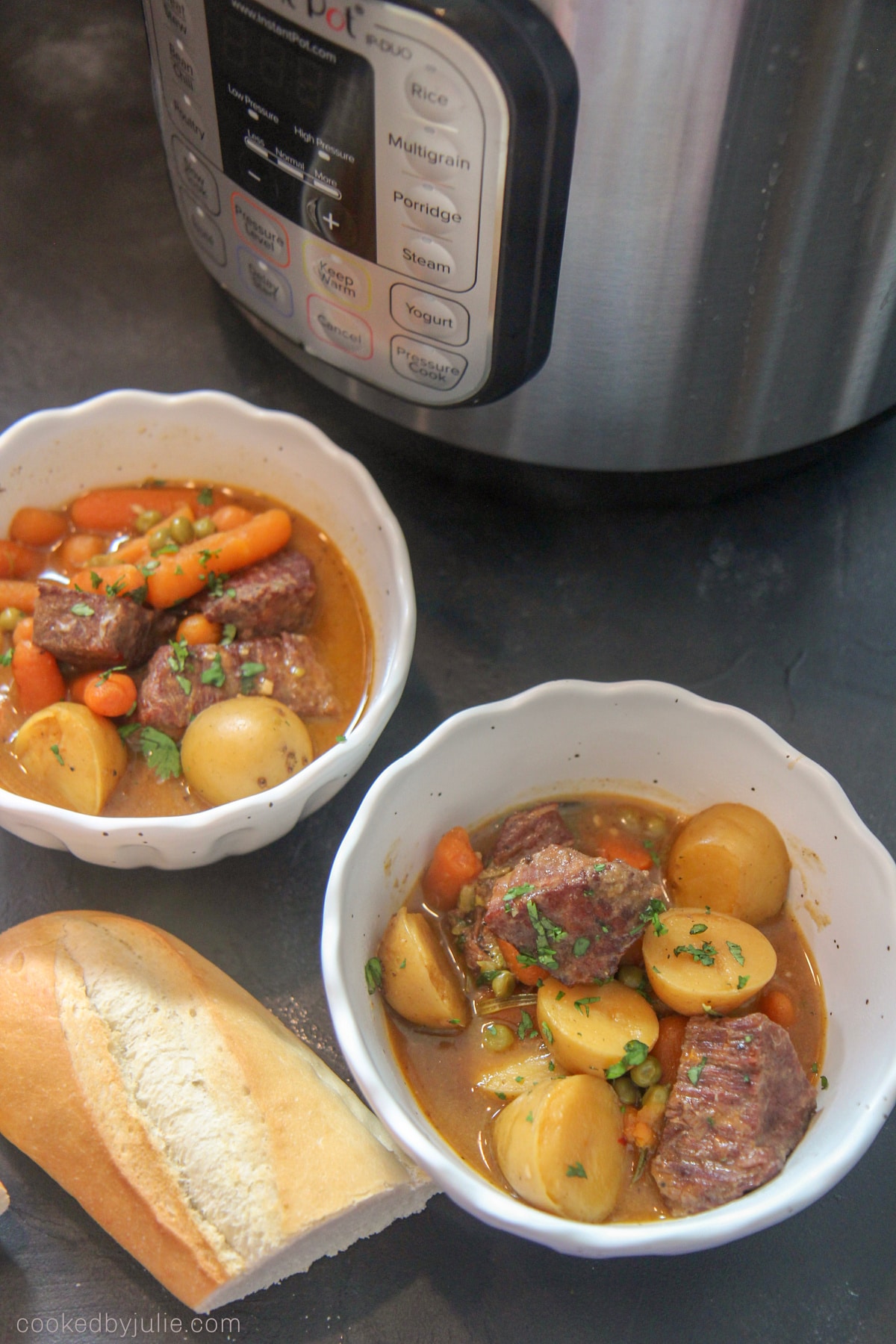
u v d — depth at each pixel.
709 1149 0.46
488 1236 0.49
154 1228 0.46
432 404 0.54
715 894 0.50
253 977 0.53
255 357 0.67
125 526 0.59
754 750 0.51
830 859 0.50
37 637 0.54
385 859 0.50
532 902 0.47
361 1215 0.47
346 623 0.58
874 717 0.59
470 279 0.50
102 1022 0.48
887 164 0.48
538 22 0.45
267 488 0.59
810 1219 0.50
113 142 0.73
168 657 0.55
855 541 0.63
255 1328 0.48
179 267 0.69
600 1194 0.45
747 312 0.51
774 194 0.48
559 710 0.51
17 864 0.54
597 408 0.54
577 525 0.63
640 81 0.45
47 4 0.76
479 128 0.46
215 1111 0.47
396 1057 0.48
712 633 0.61
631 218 0.48
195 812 0.53
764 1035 0.47
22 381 0.65
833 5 0.44
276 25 0.48
